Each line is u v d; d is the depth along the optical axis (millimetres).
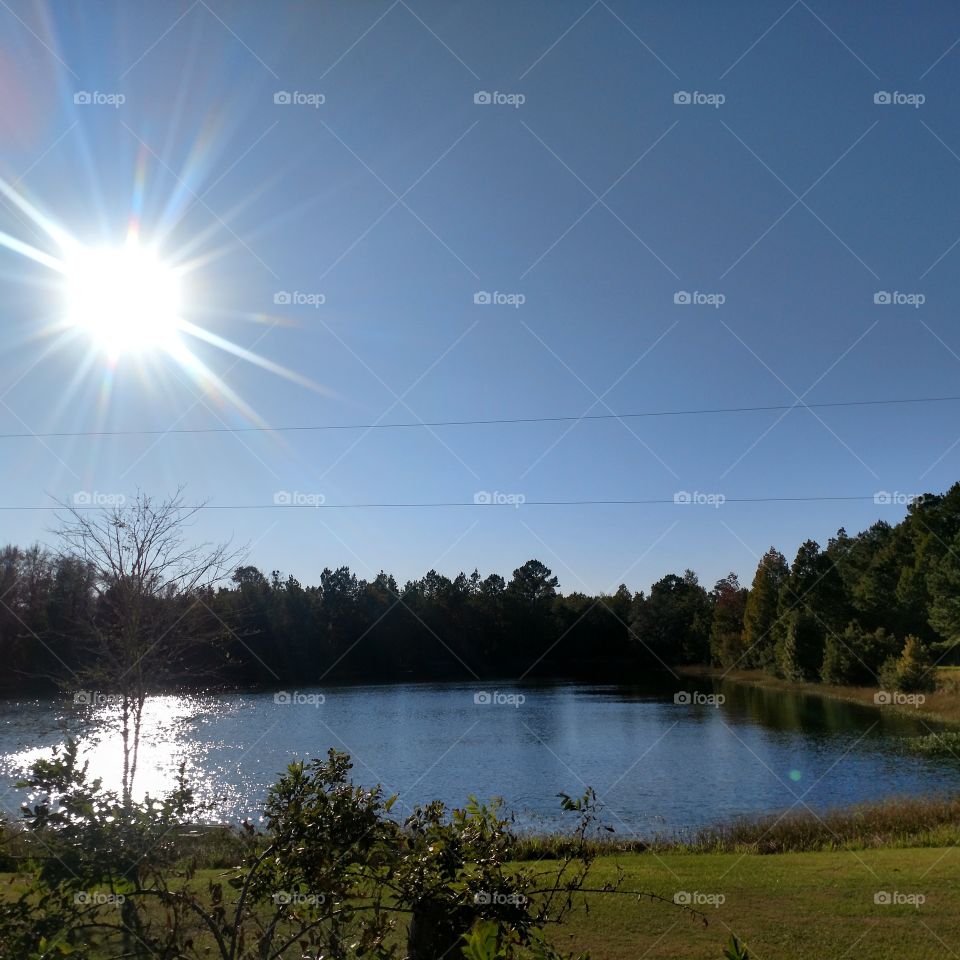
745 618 69562
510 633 77250
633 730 36156
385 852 4594
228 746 28422
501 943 4430
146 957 4508
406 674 73375
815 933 8477
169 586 13008
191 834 4734
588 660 78000
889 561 59906
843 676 51250
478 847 4809
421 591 80438
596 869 11227
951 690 41375
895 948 8016
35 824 4184
